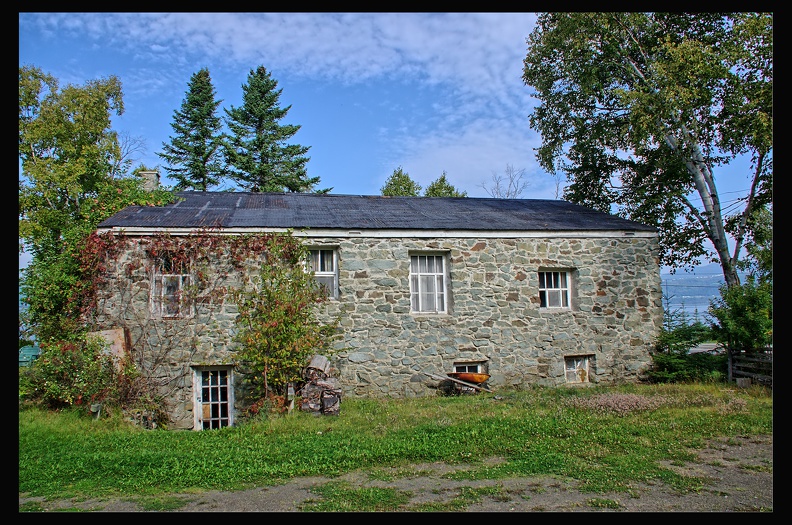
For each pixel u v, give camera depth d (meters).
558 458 7.01
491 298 13.11
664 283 17.77
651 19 17.64
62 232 15.02
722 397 11.02
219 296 11.37
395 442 7.76
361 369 12.12
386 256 12.48
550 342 13.45
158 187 15.16
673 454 7.21
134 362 10.84
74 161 17.58
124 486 6.29
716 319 14.06
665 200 18.44
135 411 10.05
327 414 10.03
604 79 19.53
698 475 6.39
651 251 14.41
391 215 13.54
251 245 11.62
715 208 17.53
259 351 10.20
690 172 17.80
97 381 9.87
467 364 13.02
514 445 7.62
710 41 17.44
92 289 11.10
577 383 13.68
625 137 17.86
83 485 6.33
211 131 33.56
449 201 16.14
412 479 6.36
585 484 6.07
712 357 14.27
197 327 11.23
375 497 5.71
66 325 11.20
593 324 13.80
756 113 13.97
